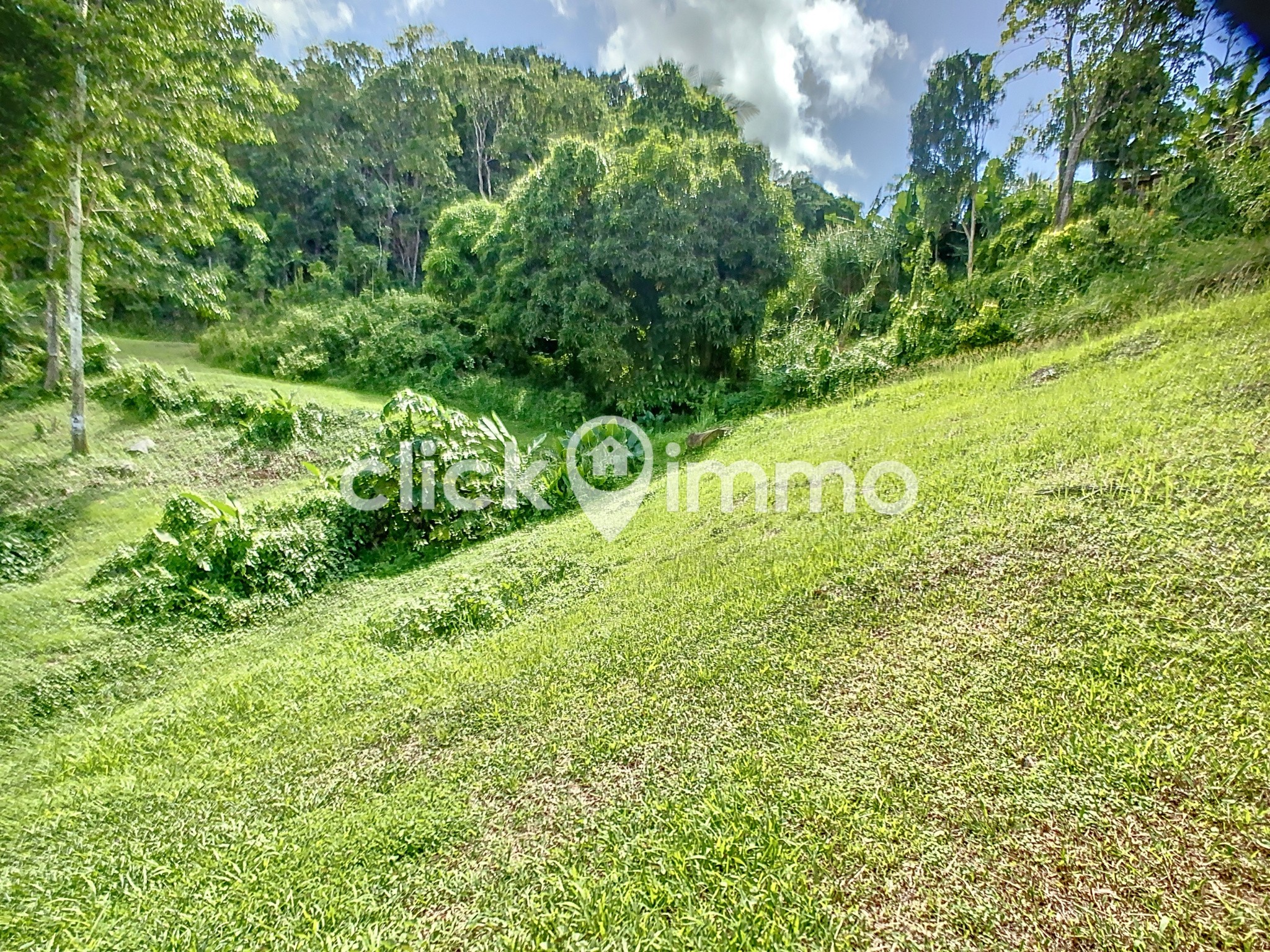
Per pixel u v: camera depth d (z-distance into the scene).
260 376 13.12
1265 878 1.42
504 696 2.97
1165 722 1.84
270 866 2.14
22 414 9.24
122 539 6.60
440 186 23.11
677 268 10.41
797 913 1.59
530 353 13.56
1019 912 1.48
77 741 3.40
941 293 10.65
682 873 1.77
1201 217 8.43
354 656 3.88
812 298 15.55
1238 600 2.15
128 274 11.76
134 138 9.10
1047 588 2.55
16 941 1.98
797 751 2.14
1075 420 4.10
